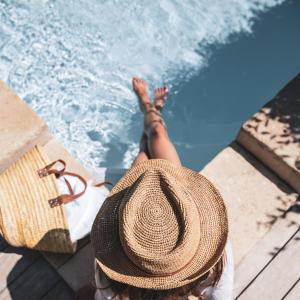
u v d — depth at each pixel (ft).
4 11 20.40
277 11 20.99
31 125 10.78
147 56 20.13
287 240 9.93
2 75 19.21
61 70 19.49
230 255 7.11
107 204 7.32
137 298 6.88
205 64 20.06
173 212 6.55
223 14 20.98
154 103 13.34
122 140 18.38
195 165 18.12
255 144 10.14
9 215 9.21
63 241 9.45
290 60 19.98
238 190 10.25
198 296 7.24
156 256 6.31
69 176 9.79
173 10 21.01
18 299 9.82
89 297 9.21
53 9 20.68
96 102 18.97
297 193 10.25
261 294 9.52
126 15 20.84
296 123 10.06
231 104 19.30
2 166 10.66
